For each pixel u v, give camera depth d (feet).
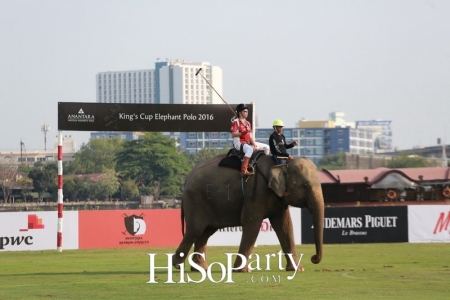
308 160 97.91
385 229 164.45
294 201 96.02
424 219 165.37
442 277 91.91
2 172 508.53
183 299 73.26
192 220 100.07
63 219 153.99
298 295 75.56
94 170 581.12
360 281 87.45
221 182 99.04
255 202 97.30
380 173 325.42
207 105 149.07
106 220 156.87
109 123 147.02
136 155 526.57
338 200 324.80
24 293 79.25
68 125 146.51
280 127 98.07
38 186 513.86
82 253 141.90
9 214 150.82
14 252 147.13
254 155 98.53
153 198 503.20
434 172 330.54
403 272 98.48
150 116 147.74
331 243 163.02
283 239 100.37
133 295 76.64
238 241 161.89
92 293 78.69
